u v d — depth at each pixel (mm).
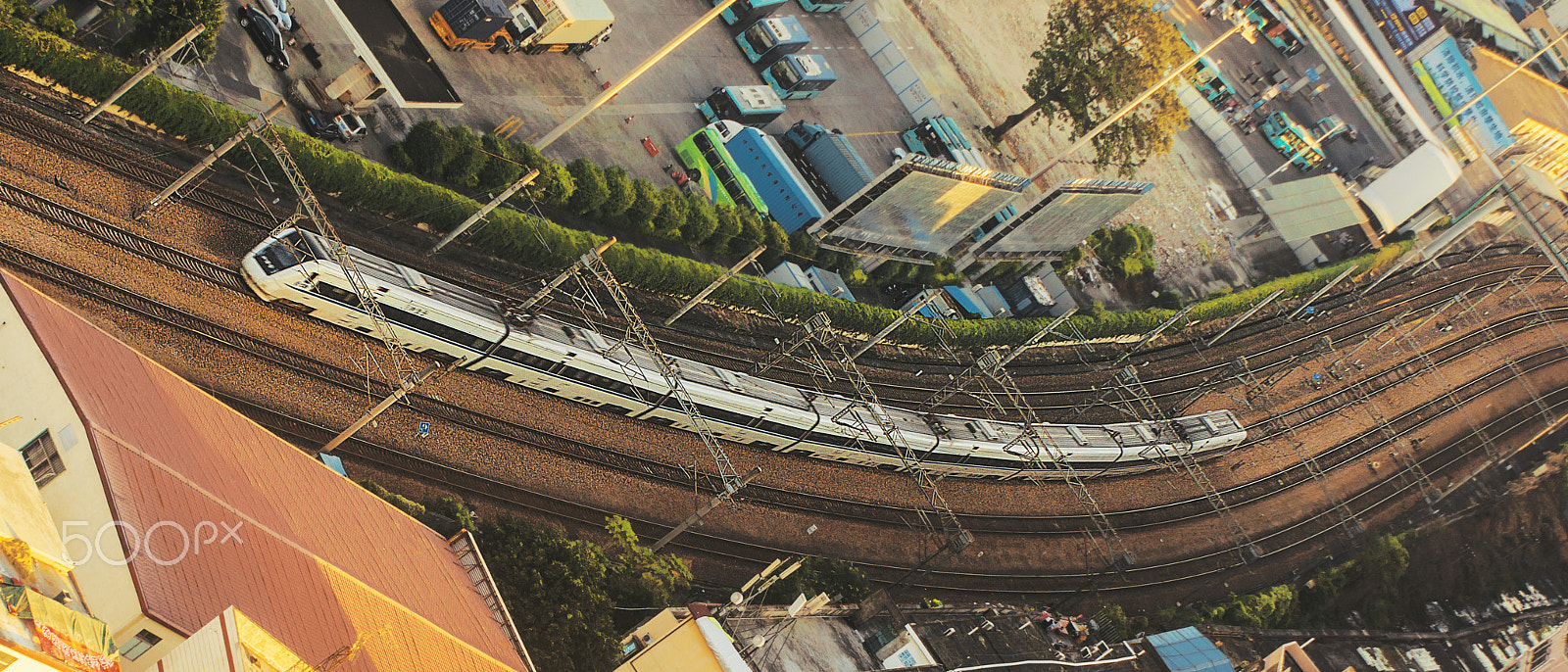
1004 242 106312
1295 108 160750
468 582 42062
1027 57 138000
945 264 105625
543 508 58719
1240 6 158500
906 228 96625
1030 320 105500
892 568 76250
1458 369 141625
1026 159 131250
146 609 27078
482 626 39625
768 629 53750
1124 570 90438
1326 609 103688
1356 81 165750
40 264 47031
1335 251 149625
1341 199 147250
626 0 94125
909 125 118938
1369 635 104125
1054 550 88750
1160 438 99562
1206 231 143750
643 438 66375
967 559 81938
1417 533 116625
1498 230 170125
